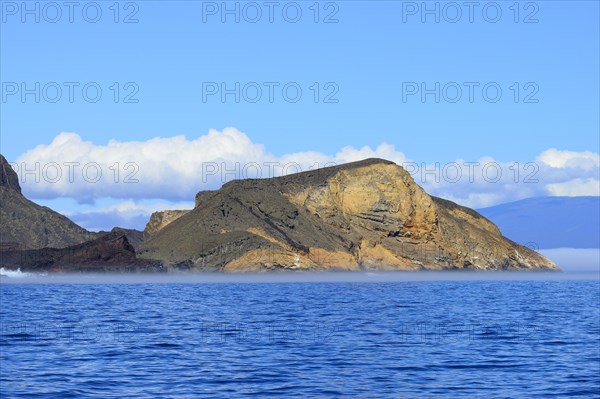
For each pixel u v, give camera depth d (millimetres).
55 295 164625
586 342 74938
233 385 52062
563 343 74188
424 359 63156
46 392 49406
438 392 50531
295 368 58531
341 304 137750
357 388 51531
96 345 71188
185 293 175125
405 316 109250
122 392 49688
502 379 54688
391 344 72875
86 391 49844
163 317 106000
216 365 59656
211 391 50219
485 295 172625
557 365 60344
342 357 64000
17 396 48281
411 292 185625
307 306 131750
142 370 57312
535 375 56188
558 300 153000
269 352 66750
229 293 176250
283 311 119062
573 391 50656
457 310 122688
